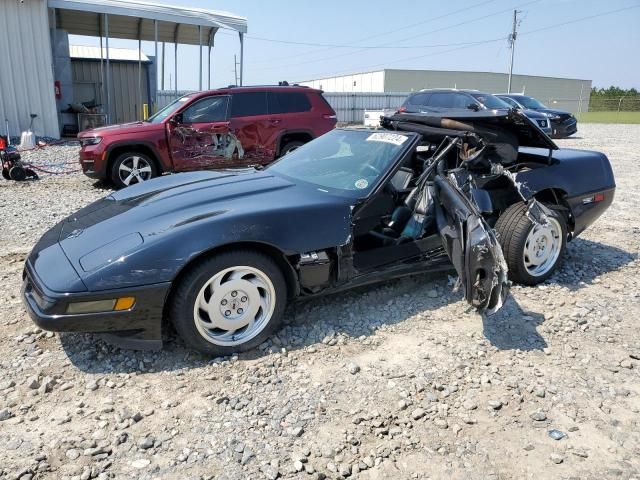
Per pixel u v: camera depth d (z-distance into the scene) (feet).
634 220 22.49
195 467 7.54
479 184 13.71
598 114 145.59
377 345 11.10
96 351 10.56
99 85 69.21
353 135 14.46
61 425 8.39
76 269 9.46
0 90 48.24
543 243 14.30
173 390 9.39
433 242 13.07
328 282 11.50
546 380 9.95
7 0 46.73
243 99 30.17
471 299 11.07
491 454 7.98
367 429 8.46
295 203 11.03
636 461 7.92
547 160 15.14
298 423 8.55
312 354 10.68
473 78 206.69
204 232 9.75
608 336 11.74
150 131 28.02
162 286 9.38
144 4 51.31
